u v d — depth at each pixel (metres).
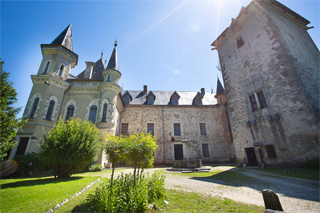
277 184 6.08
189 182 6.86
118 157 4.63
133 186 4.14
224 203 3.93
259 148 11.82
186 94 23.84
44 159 7.15
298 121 9.81
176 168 11.39
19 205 3.53
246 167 12.05
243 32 14.85
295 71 10.44
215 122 20.48
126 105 19.45
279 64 11.37
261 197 4.54
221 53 17.28
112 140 4.91
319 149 8.70
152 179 4.83
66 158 6.97
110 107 13.87
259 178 7.42
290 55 11.24
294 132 9.93
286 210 3.56
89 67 16.58
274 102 11.30
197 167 11.52
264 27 12.91
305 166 8.96
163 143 18.61
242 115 13.67
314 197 4.41
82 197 4.31
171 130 19.38
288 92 10.56
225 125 19.84
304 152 9.30
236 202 4.06
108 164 12.68
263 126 11.80
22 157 9.19
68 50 14.95
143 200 3.54
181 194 4.81
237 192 5.12
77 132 7.61
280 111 10.85
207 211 3.44
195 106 20.70
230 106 15.07
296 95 10.12
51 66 13.63
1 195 4.18
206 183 6.61
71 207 3.54
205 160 18.61
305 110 9.58
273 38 12.07
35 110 12.17
